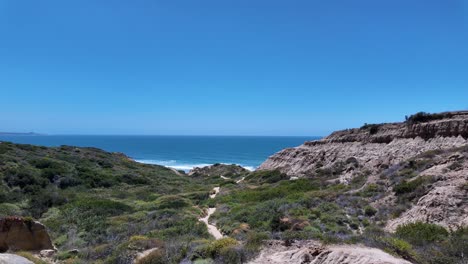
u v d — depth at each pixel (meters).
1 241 17.98
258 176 54.47
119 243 18.95
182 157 146.38
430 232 16.58
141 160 135.88
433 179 22.67
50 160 50.66
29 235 18.86
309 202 26.11
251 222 22.81
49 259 18.02
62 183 43.75
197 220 26.50
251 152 168.88
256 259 13.70
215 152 170.12
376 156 37.91
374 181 29.02
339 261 12.10
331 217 21.36
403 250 13.09
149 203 37.34
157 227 24.14
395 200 22.89
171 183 58.44
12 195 35.22
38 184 39.81
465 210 18.25
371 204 23.77
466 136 30.16
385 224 20.20
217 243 15.13
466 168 22.92
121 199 40.81
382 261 11.15
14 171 40.09
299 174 47.06
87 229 25.28
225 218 26.09
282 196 33.97
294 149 57.66
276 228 20.06
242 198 36.72
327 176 39.81
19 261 11.62
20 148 58.59
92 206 32.94
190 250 15.55
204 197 41.94
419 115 37.38
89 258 17.61
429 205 19.27
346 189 29.42
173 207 34.34
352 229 19.89
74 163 56.66
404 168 28.91
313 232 16.16
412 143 35.03
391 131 40.03
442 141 32.06
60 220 28.28
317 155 48.50
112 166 62.72
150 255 15.37
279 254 13.87
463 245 13.62
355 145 44.09
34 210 32.19
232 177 68.69
